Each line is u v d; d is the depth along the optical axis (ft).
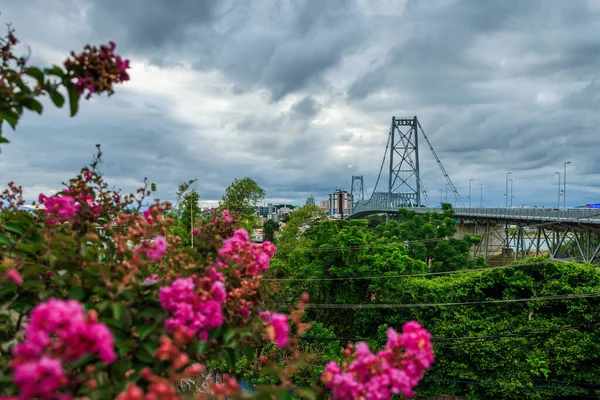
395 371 8.58
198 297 8.92
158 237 9.64
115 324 8.38
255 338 10.91
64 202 10.41
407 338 8.83
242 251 11.10
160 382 6.54
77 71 9.08
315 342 71.31
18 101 9.29
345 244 86.53
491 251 219.82
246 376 53.98
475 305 72.38
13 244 10.39
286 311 60.13
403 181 373.81
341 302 85.81
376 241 96.89
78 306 6.13
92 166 13.14
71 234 10.68
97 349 6.24
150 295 9.92
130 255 10.50
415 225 122.21
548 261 69.10
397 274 79.00
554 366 66.64
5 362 7.73
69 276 9.62
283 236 130.82
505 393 67.26
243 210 142.20
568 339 65.26
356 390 8.57
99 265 9.07
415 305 69.36
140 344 8.56
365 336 81.35
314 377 62.54
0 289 9.27
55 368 5.62
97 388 7.40
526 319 69.21
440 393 71.26
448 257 110.22
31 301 9.45
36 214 12.39
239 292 10.17
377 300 80.12
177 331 8.07
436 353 70.85
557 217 143.23
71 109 9.12
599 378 64.80
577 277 68.13
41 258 10.32
